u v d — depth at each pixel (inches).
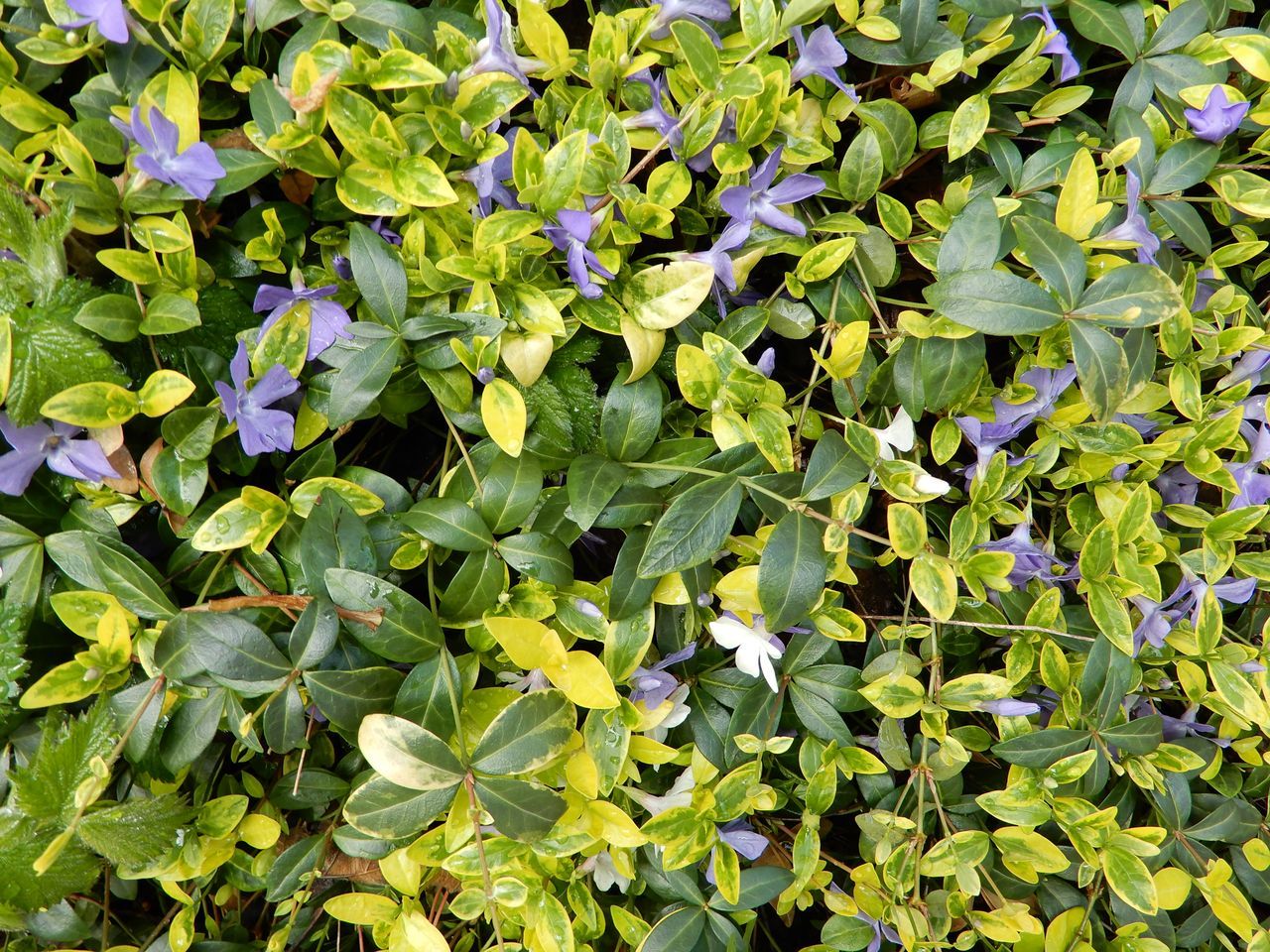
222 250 11.3
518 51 11.7
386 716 10.0
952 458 13.6
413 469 13.0
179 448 10.6
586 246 11.3
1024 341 12.1
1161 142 12.9
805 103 12.2
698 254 11.6
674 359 12.2
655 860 12.3
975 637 13.4
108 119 10.6
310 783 11.7
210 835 11.3
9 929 11.2
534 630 10.2
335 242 11.5
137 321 10.5
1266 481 13.0
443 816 11.6
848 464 11.2
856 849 14.7
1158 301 10.8
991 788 13.9
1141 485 11.9
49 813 10.3
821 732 12.2
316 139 10.7
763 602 10.7
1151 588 12.2
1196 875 13.6
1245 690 12.5
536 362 11.0
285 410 11.3
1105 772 12.5
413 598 10.4
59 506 11.1
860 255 12.4
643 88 11.7
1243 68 13.3
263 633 10.3
